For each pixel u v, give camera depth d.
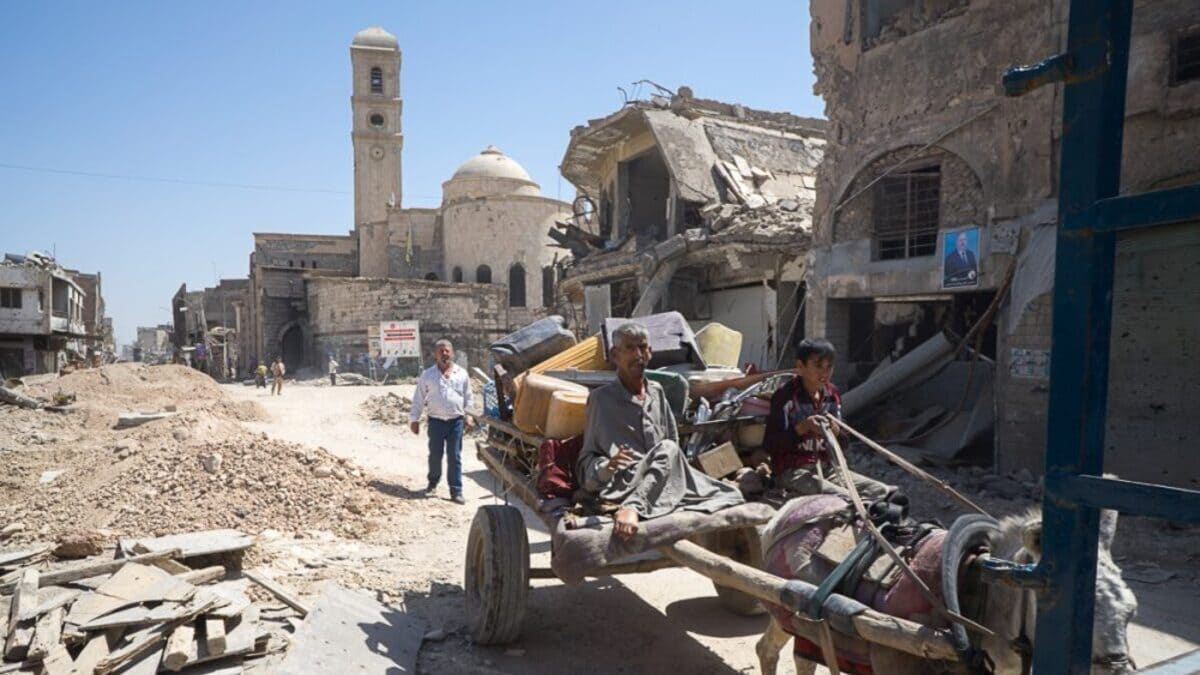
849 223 12.91
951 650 2.49
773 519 3.64
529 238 51.53
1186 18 8.44
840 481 4.06
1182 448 8.38
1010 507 8.56
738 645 4.99
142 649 4.20
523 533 4.77
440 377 9.37
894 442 11.56
